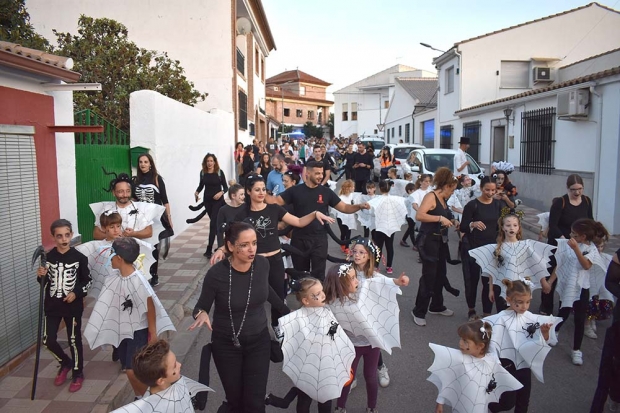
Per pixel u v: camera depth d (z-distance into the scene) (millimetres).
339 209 6539
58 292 4770
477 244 6504
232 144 19953
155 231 6434
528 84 22016
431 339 6188
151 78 14297
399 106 37031
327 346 3936
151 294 4531
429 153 16266
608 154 12328
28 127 5641
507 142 18125
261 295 3846
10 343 5277
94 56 14000
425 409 4648
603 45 21719
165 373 2986
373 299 4453
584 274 5578
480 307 7344
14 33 9984
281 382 5242
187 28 19234
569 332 6445
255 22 25484
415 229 10297
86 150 8250
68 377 5035
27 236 5605
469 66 21906
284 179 8992
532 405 4719
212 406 4746
